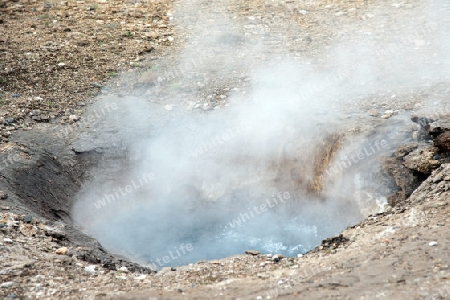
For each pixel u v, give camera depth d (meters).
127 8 28.92
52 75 23.91
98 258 15.55
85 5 29.20
